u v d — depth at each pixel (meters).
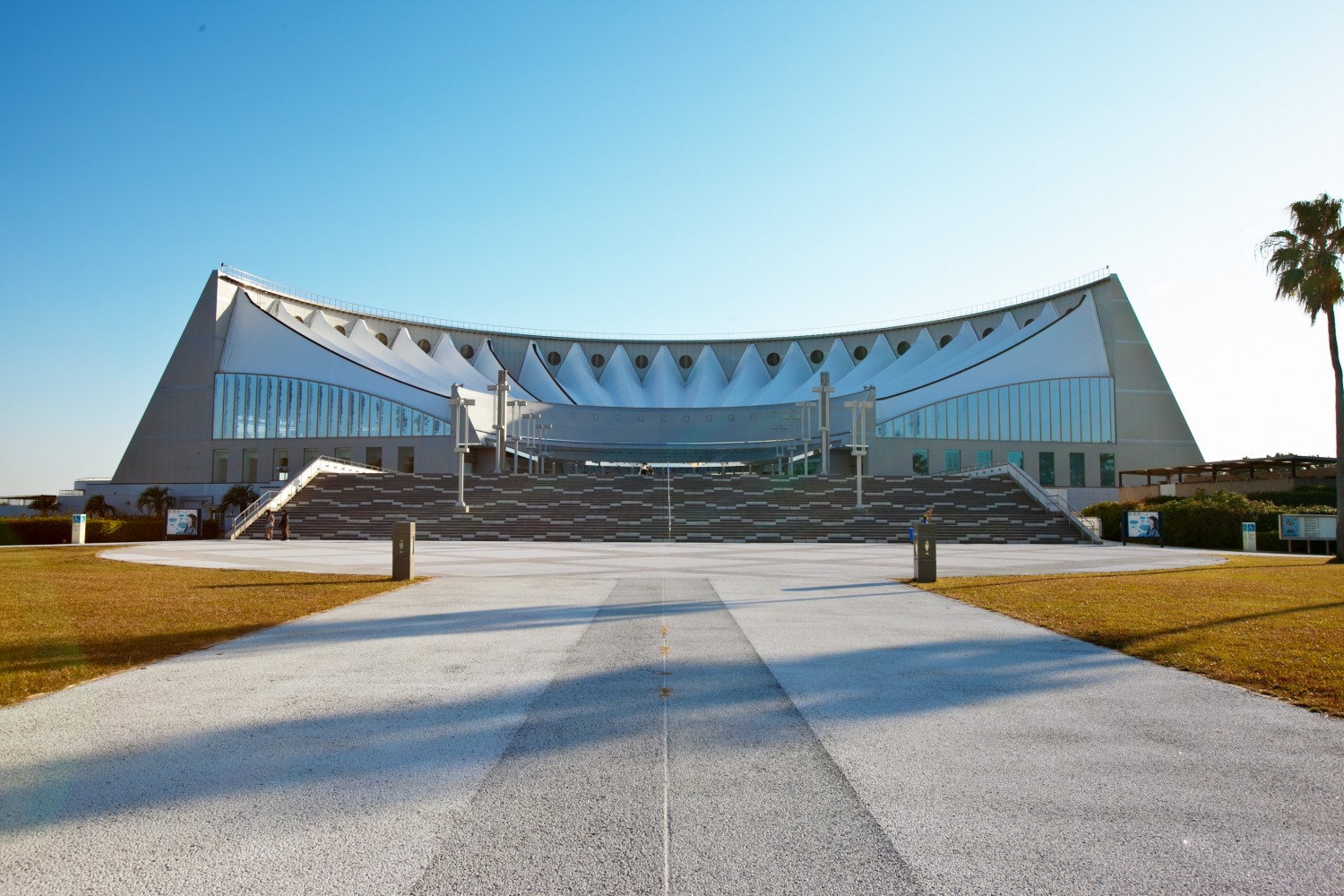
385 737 5.26
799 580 15.59
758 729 5.47
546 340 78.75
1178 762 4.84
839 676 7.09
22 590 13.15
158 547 27.22
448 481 40.66
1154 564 20.31
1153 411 56.41
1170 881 3.37
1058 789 4.39
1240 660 7.48
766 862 3.53
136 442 55.25
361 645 8.45
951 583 14.81
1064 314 58.59
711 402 71.75
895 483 39.81
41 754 4.91
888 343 75.00
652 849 3.66
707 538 33.16
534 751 5.00
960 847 3.69
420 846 3.68
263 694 6.39
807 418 53.56
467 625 9.76
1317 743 5.19
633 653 8.05
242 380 55.34
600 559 21.67
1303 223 21.20
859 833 3.83
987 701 6.24
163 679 6.87
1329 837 3.80
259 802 4.19
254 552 24.62
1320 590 13.22
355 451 53.91
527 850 3.63
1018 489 38.66
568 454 63.00
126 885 3.31
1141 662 7.63
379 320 71.38
